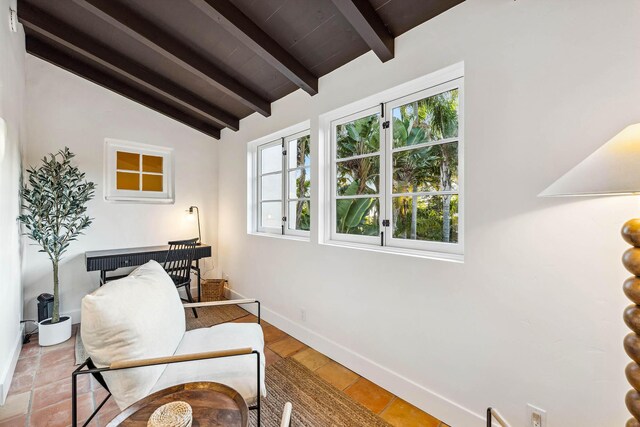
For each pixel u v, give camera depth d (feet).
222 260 13.11
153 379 4.28
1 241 5.95
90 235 10.24
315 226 8.09
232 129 11.80
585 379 3.89
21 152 8.21
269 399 5.91
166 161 12.20
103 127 10.51
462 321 5.07
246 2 5.87
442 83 5.80
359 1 5.27
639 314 2.84
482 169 4.84
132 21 6.64
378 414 5.51
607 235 3.74
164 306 5.03
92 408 5.65
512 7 4.50
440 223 5.98
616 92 3.65
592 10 3.81
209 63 8.15
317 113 8.07
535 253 4.29
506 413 4.57
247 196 11.39
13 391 6.11
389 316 6.19
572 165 3.97
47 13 7.29
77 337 8.72
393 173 6.81
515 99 4.47
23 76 8.46
